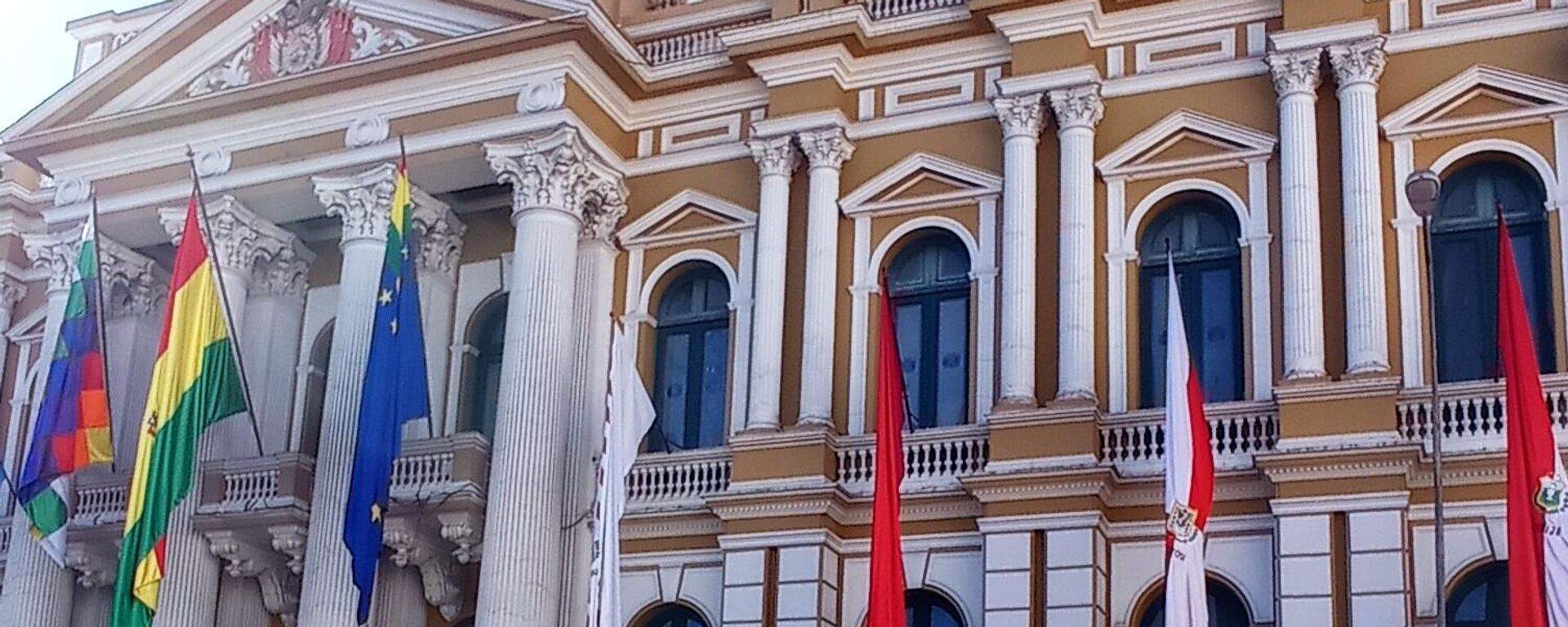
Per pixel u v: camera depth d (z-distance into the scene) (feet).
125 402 101.86
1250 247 81.51
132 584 86.38
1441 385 75.25
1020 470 79.51
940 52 89.25
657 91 94.27
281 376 99.91
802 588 82.33
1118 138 84.89
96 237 95.40
